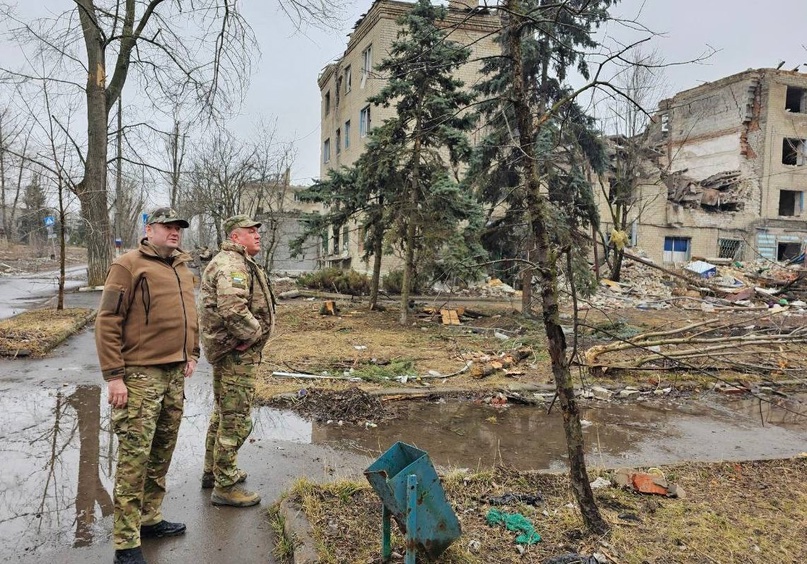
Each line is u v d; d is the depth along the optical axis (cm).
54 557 302
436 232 1188
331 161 3020
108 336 288
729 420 642
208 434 394
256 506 370
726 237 3009
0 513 354
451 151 1212
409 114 1207
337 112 2881
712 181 3170
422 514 263
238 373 363
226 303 343
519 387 737
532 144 322
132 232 4431
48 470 428
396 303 1662
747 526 335
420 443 529
